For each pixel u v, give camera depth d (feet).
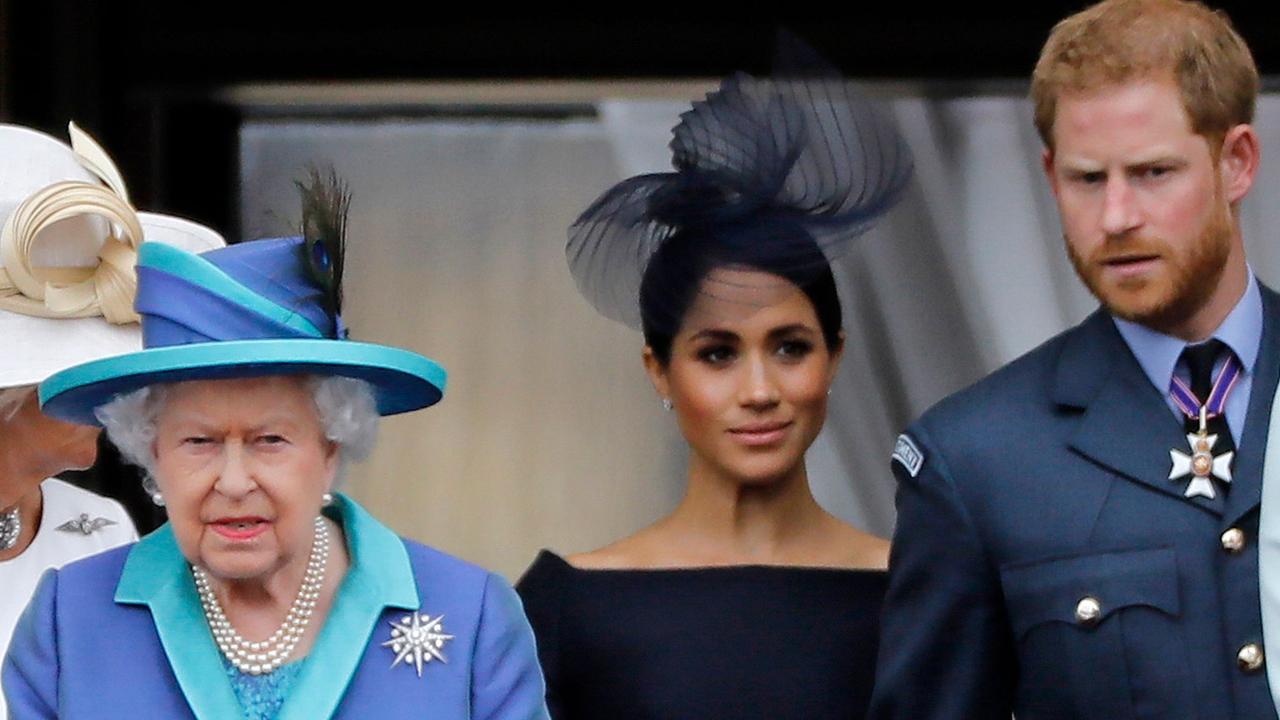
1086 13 45.80
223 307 40.98
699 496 55.52
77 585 42.27
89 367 39.96
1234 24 69.72
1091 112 44.39
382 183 73.61
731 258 53.72
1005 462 47.01
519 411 73.51
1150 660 44.88
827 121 55.06
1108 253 44.50
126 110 71.87
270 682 41.47
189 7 71.87
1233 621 44.80
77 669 41.19
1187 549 45.27
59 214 50.06
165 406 40.65
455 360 73.56
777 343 54.03
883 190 54.85
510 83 72.49
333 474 41.83
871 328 72.02
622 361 73.46
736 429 53.98
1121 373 47.06
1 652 51.21
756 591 53.93
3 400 50.24
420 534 73.31
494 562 73.36
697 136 55.11
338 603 41.70
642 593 54.08
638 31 71.87
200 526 40.34
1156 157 44.06
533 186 73.51
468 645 41.96
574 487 73.31
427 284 73.56
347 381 41.24
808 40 71.46
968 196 71.92
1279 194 70.38
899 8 71.10
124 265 50.93
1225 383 46.19
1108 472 46.21
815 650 53.36
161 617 41.45
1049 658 45.80
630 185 55.21
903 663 47.60
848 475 71.77
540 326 73.56
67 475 70.74
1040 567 45.98
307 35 72.08
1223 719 44.50
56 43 70.74
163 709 40.91
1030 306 71.72
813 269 53.98
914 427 48.57
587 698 53.52
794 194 54.54
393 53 72.28
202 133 72.95
